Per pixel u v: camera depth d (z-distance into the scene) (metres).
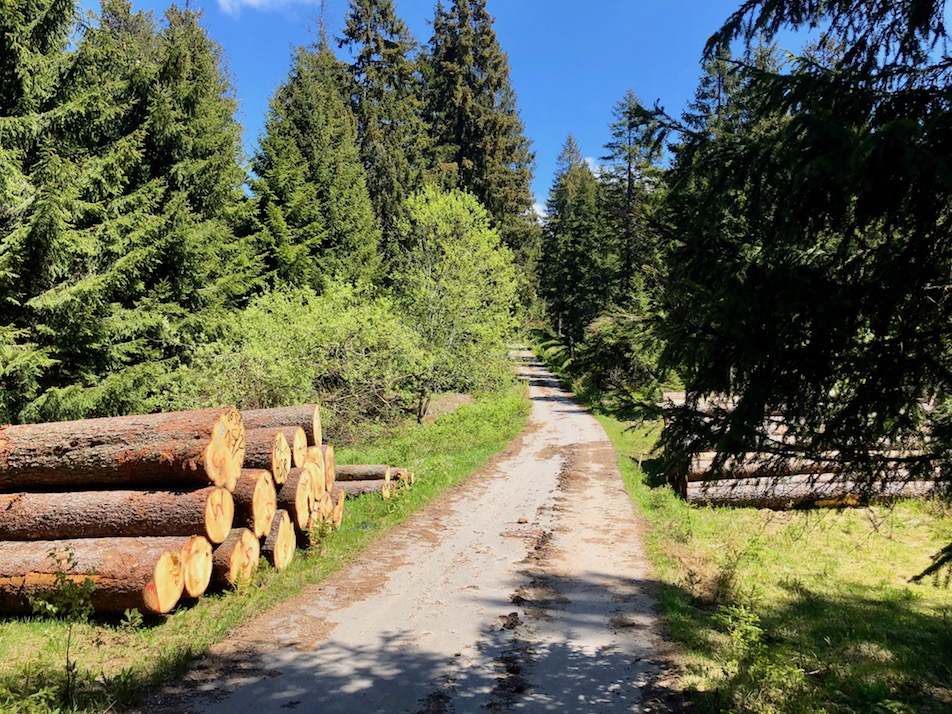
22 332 11.70
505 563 9.62
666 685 5.79
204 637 6.45
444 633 6.95
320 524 9.81
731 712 4.77
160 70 17.36
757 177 4.27
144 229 14.32
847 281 4.01
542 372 50.34
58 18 13.35
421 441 19.98
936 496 4.43
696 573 9.48
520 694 5.59
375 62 43.12
